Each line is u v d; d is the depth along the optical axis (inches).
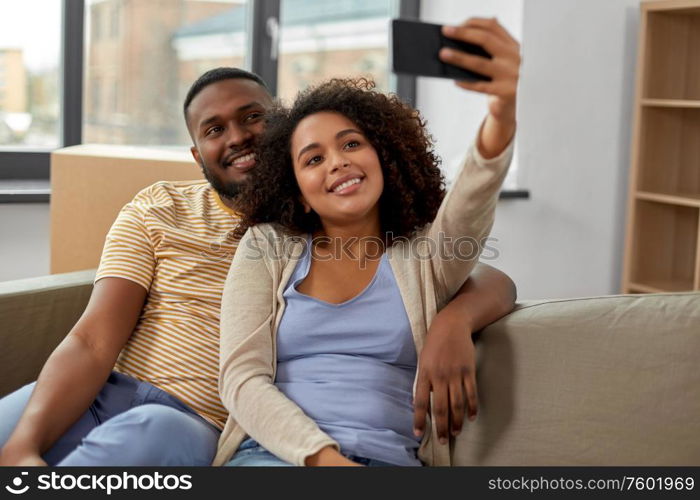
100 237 71.8
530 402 45.9
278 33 114.4
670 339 43.4
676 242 124.6
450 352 45.6
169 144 110.7
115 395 52.2
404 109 52.5
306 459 42.5
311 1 118.6
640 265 122.4
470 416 45.6
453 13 121.6
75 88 101.6
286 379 48.4
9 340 58.4
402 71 36.4
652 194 117.3
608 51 121.3
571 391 44.9
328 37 120.6
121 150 76.3
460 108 121.4
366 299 48.7
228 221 58.7
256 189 52.6
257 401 45.4
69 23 100.2
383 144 49.8
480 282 51.3
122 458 42.8
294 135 50.0
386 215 51.0
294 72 118.8
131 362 54.4
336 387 47.0
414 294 48.5
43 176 101.0
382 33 125.0
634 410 43.0
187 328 54.1
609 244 126.9
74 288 61.6
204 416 52.2
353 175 47.8
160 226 56.2
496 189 44.1
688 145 123.1
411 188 51.3
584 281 126.0
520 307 50.4
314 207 49.3
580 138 121.4
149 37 107.0
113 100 105.6
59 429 47.9
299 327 48.5
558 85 118.3
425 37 36.8
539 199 119.7
